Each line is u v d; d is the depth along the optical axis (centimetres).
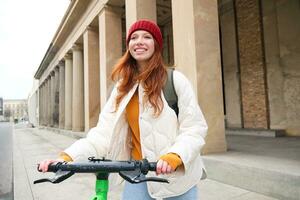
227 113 1420
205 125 186
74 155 182
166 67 196
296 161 549
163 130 183
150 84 185
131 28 200
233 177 539
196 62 699
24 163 902
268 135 1124
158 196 185
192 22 710
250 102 1291
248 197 468
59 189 577
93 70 1678
